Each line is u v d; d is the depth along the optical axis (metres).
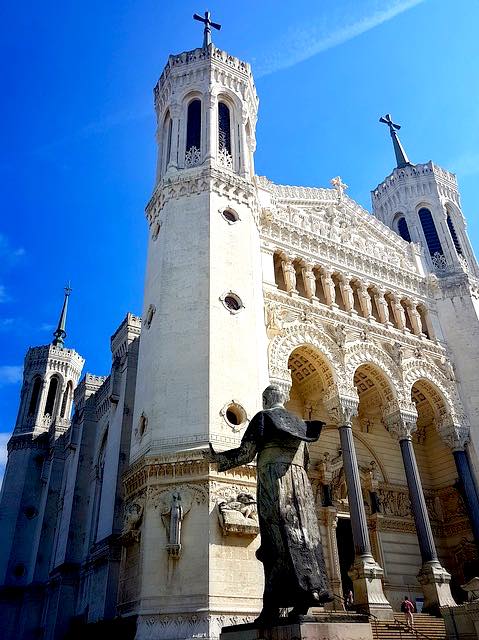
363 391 38.09
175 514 21.56
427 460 41.84
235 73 38.59
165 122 37.78
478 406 38.06
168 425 24.12
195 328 26.61
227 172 33.09
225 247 29.97
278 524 10.84
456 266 45.59
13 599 54.06
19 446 64.25
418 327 40.47
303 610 9.96
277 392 12.84
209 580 20.12
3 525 58.62
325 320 34.53
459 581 36.97
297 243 37.06
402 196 52.41
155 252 31.34
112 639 21.78
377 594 26.28
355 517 28.47
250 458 12.03
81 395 53.44
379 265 41.28
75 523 43.12
